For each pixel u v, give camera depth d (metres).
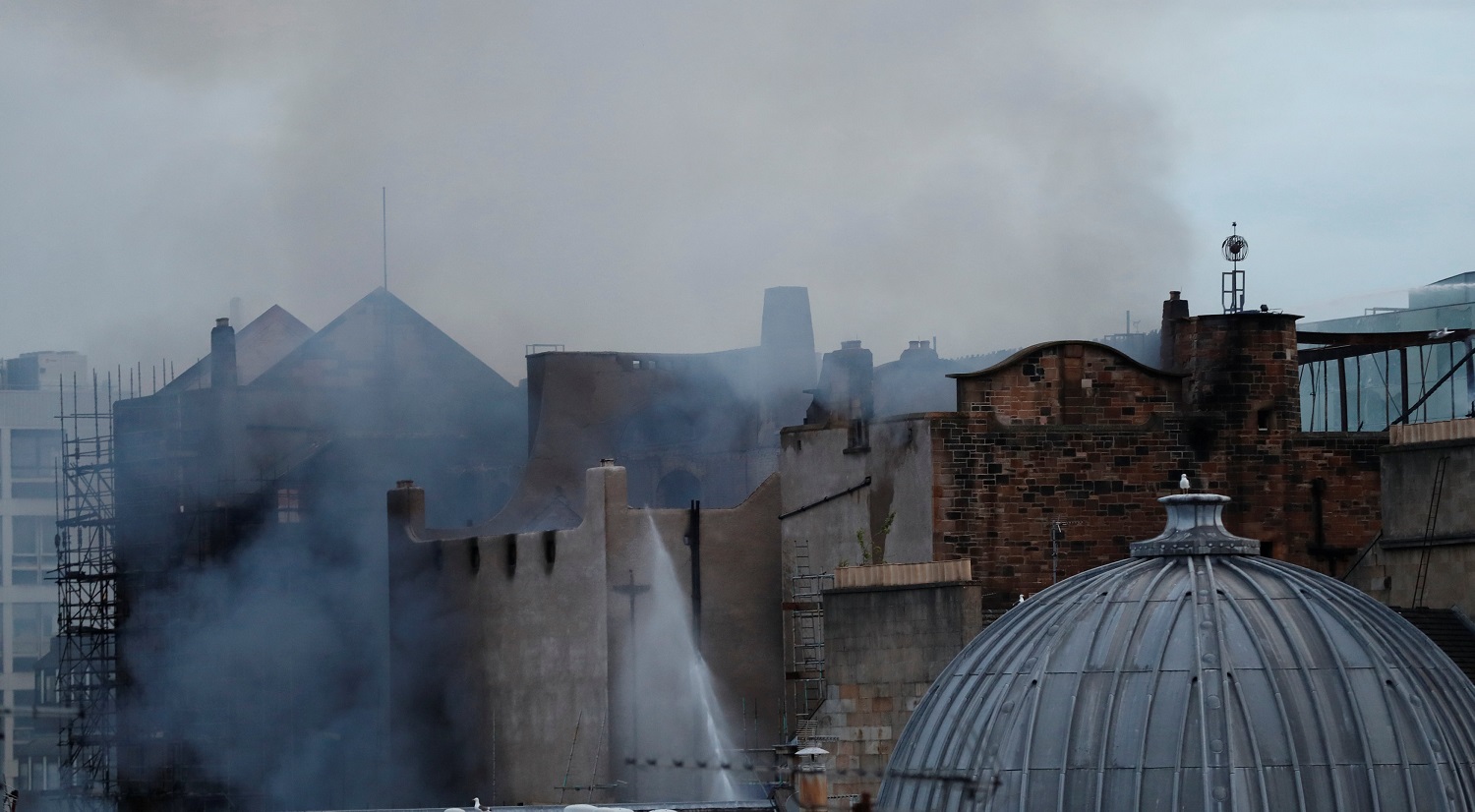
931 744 81.12
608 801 109.31
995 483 103.81
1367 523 106.88
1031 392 104.56
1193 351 106.75
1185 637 78.62
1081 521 104.31
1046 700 78.81
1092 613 80.50
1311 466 106.56
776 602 112.50
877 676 99.88
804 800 81.88
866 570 101.00
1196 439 105.56
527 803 114.25
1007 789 77.94
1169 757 76.50
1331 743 76.31
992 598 103.38
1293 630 78.56
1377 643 78.50
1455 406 127.38
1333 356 118.81
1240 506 105.81
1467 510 95.81
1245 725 76.50
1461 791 76.12
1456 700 78.12
